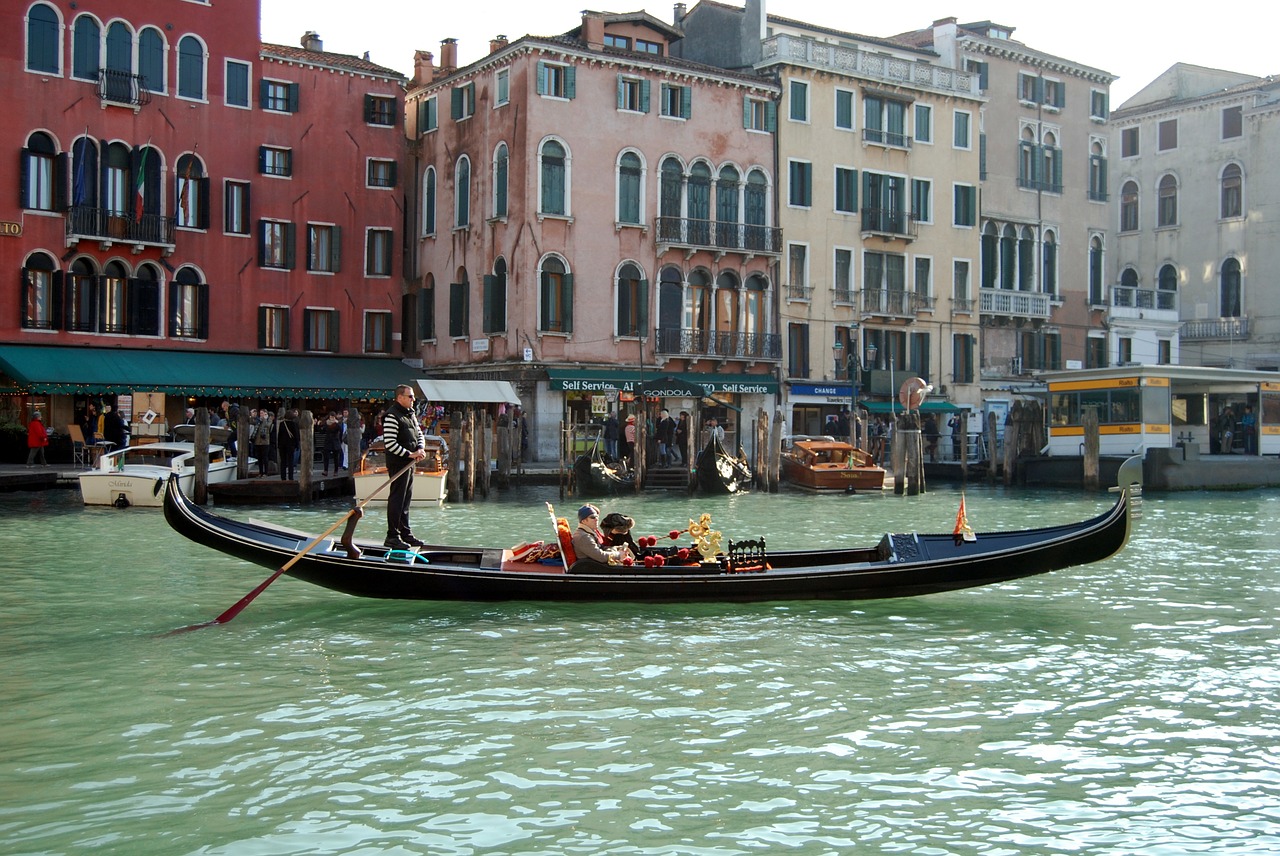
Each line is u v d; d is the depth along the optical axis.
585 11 34.47
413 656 9.93
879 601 12.51
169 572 14.18
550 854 5.98
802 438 30.53
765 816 6.50
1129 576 14.46
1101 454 29.94
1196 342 47.75
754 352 36.50
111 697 8.66
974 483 31.88
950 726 8.12
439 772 7.12
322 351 35.00
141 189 31.19
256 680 9.15
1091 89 45.16
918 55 42.00
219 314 32.94
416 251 37.41
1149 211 49.69
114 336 30.92
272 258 33.97
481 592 11.44
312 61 34.50
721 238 35.91
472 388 30.47
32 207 29.61
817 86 38.06
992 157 42.59
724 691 8.92
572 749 7.55
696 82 35.69
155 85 31.52
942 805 6.70
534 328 33.06
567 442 27.33
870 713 8.40
